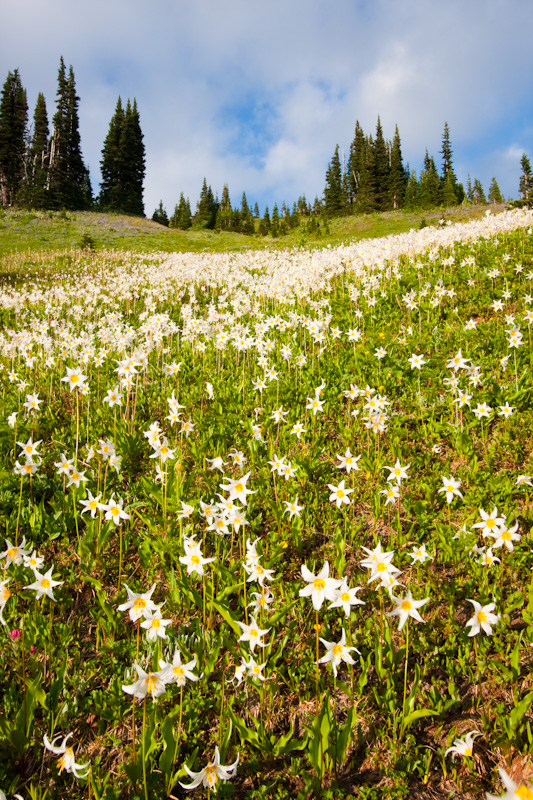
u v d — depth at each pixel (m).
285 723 2.61
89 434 5.78
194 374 8.11
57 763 2.18
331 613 3.25
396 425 5.62
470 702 2.63
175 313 14.19
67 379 4.75
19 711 2.37
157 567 3.73
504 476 4.45
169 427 6.05
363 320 9.95
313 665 2.86
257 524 4.20
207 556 3.75
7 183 67.50
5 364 9.64
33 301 16.77
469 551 3.43
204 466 5.00
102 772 2.36
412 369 7.06
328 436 5.83
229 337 7.91
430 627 3.08
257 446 5.29
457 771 2.30
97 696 2.68
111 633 3.08
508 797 1.42
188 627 3.11
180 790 2.28
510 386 6.04
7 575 3.31
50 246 38.56
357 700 2.66
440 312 9.46
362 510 4.45
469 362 6.89
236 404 6.61
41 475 4.77
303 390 6.80
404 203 78.38
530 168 76.62
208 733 2.54
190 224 98.94
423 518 4.04
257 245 48.38
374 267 13.64
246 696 2.71
